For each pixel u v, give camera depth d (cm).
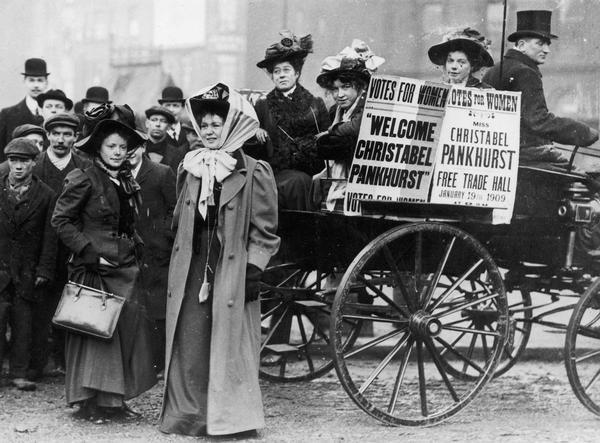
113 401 562
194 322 546
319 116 669
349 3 1354
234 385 536
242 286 544
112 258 568
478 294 689
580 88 984
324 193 604
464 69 636
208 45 2320
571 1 984
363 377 738
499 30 1165
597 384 729
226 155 549
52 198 680
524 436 554
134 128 589
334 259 610
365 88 605
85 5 2150
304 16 1412
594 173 620
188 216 553
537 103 631
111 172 583
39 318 690
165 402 550
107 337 549
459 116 575
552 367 803
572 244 618
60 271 696
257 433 554
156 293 663
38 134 765
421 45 1318
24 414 592
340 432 561
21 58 1792
